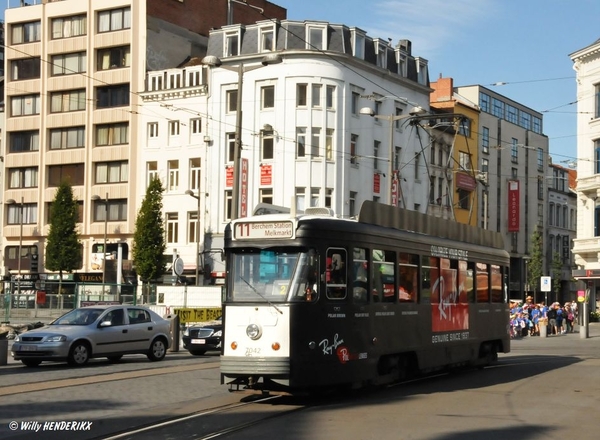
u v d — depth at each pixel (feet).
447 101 228.63
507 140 259.19
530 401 51.01
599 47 179.42
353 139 188.75
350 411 45.73
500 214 252.83
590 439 37.55
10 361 82.23
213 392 54.85
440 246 63.05
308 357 47.24
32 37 218.18
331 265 49.24
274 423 41.32
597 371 72.69
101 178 208.64
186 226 195.42
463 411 46.14
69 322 77.66
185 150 195.42
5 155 221.46
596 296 191.52
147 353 81.41
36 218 217.97
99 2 207.51
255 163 184.44
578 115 187.93
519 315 148.66
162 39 206.49
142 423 41.65
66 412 45.32
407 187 205.57
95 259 206.39
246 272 48.83
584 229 187.42
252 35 187.52
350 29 187.73
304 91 182.19
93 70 208.33
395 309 55.36
